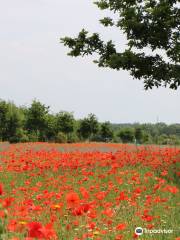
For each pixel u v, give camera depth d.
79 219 7.71
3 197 11.97
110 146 29.59
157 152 21.53
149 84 19.86
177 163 18.45
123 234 7.91
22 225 5.32
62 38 21.12
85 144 30.78
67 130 74.06
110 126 82.31
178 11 19.14
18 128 69.56
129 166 18.27
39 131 71.88
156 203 10.91
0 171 16.55
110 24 21.03
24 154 21.31
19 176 16.59
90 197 11.98
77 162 17.55
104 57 20.80
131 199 10.44
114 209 10.09
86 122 78.56
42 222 8.26
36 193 12.87
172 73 19.31
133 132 94.50
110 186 11.29
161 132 101.81
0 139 68.50
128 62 19.11
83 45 20.91
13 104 70.62
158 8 18.83
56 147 28.88
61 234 7.30
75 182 14.79
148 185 14.45
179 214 10.33
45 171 17.20
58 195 9.69
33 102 72.00
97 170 17.09
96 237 7.02
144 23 19.39
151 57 19.56
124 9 20.55
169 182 15.61
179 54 19.14
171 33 19.39
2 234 4.89
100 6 21.05
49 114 73.12
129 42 19.69
